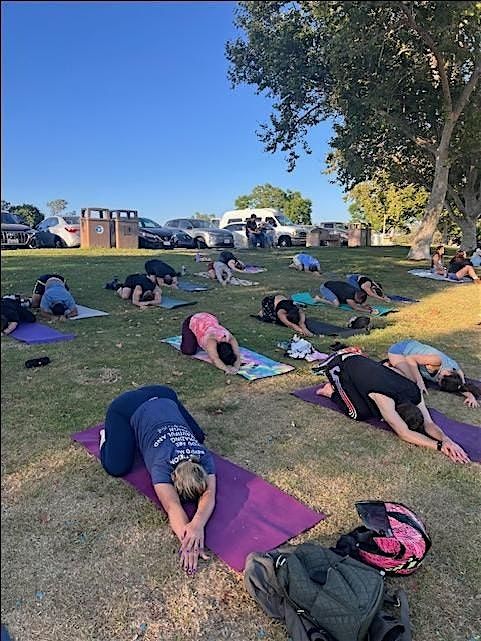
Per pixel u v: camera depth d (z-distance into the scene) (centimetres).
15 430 387
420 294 1066
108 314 779
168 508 278
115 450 327
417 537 252
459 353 639
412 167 1933
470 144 1459
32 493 309
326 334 716
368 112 1437
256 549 265
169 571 250
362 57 1090
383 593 219
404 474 345
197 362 562
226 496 309
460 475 346
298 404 457
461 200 2100
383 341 687
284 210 6172
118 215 1905
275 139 1678
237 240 2305
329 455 367
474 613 231
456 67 1317
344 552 251
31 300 775
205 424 409
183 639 214
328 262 1500
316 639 205
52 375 506
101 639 213
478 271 1435
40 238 1923
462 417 445
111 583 242
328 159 1828
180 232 2133
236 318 784
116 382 493
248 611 228
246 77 1352
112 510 296
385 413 396
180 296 954
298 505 304
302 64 1359
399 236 4044
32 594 233
